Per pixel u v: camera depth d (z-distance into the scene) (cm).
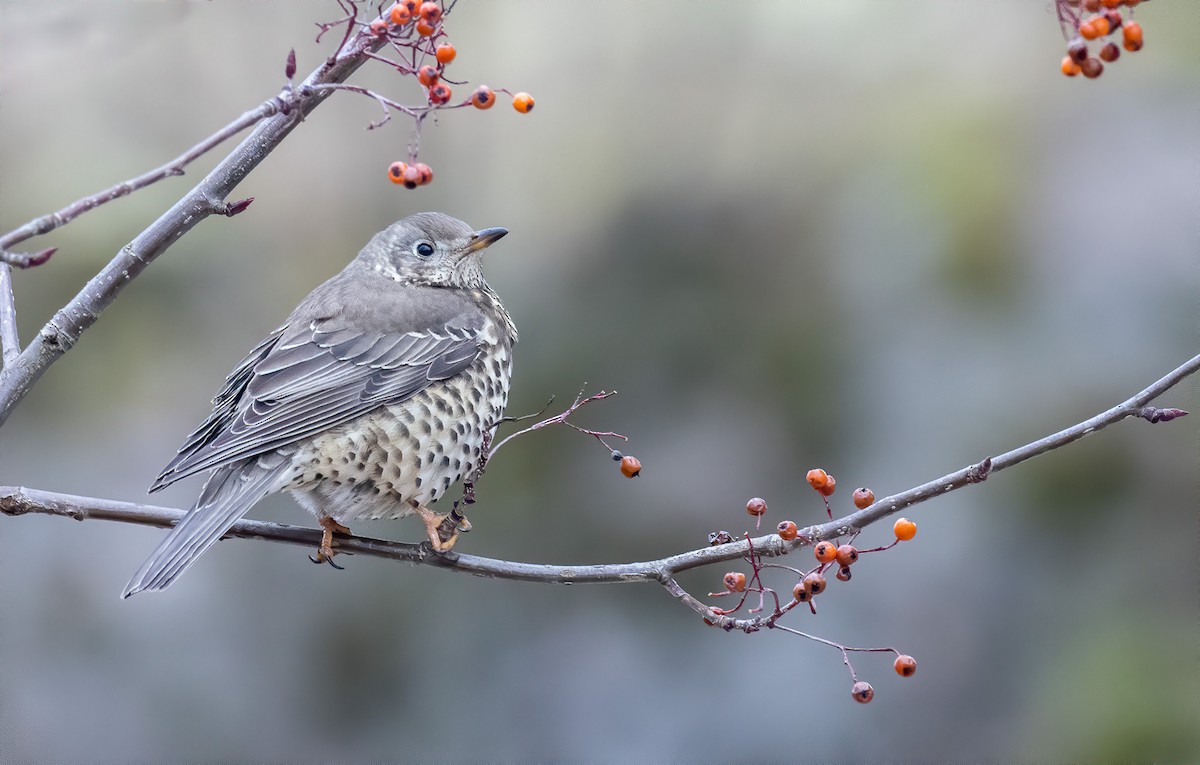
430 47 567
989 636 1204
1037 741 1137
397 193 1405
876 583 1260
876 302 1356
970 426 1273
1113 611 1178
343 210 1402
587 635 1305
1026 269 1330
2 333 649
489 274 1388
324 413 759
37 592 1280
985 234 1345
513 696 1278
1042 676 1173
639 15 1449
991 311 1321
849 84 1438
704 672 1270
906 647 1225
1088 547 1219
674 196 1417
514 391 1356
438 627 1315
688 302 1380
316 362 780
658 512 1312
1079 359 1271
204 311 1369
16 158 1309
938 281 1350
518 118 1434
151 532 1332
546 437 1348
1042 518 1244
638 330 1370
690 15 1452
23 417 1328
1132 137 1352
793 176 1409
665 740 1240
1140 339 1269
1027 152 1370
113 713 1238
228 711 1262
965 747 1172
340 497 768
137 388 1346
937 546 1252
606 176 1429
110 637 1280
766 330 1364
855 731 1206
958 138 1384
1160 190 1319
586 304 1384
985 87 1411
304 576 1333
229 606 1314
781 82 1441
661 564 625
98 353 1350
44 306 1318
